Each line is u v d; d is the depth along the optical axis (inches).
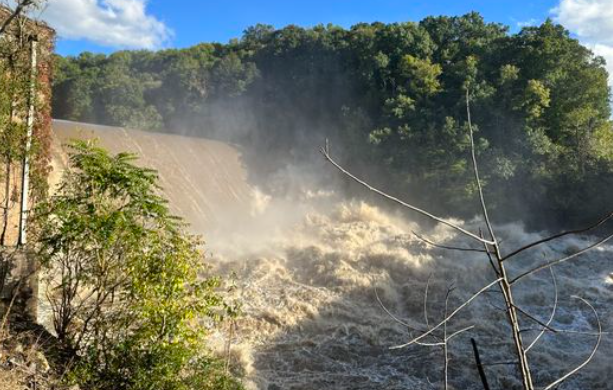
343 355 647.8
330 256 922.1
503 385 594.2
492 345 668.1
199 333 367.9
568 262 976.3
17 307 393.7
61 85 2140.7
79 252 355.9
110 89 2142.0
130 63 2390.5
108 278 353.7
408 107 1651.1
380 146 1619.1
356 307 776.3
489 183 1481.3
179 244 354.0
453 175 1477.6
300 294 803.4
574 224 1396.4
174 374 337.7
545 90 1585.9
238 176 1459.2
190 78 2182.6
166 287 339.0
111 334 354.9
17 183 532.1
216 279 374.9
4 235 501.7
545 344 671.8
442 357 634.8
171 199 1190.9
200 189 1293.1
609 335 698.2
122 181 357.1
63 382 319.3
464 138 1504.7
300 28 2191.2
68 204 352.5
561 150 1610.5
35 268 406.0
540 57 1679.4
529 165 1509.6
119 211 340.8
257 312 720.3
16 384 299.4
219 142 1530.5
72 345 364.5
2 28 462.6
